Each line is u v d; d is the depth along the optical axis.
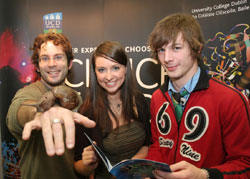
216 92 1.05
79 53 2.39
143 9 2.27
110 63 1.29
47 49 1.45
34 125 0.72
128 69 1.44
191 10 2.08
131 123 1.43
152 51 1.12
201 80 1.10
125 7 2.31
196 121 1.09
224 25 1.90
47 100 0.85
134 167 0.85
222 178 0.89
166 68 1.06
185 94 1.14
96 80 1.41
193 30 1.01
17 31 2.33
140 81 2.32
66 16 2.36
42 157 1.37
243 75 1.80
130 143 1.38
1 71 2.34
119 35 2.34
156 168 0.82
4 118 2.36
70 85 2.41
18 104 1.10
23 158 1.43
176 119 1.19
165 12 2.21
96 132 1.34
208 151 1.06
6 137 2.37
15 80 2.33
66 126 0.70
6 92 2.35
